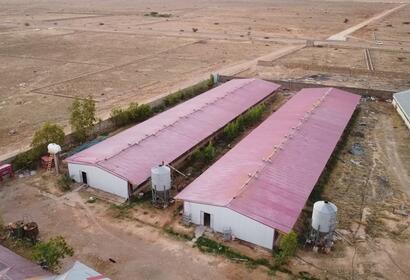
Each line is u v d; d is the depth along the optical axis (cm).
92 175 3416
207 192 3020
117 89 6106
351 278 2508
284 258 2598
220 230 2883
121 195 3325
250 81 5831
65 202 3259
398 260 2675
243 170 3312
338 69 7106
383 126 4844
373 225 3030
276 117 4584
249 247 2758
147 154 3638
